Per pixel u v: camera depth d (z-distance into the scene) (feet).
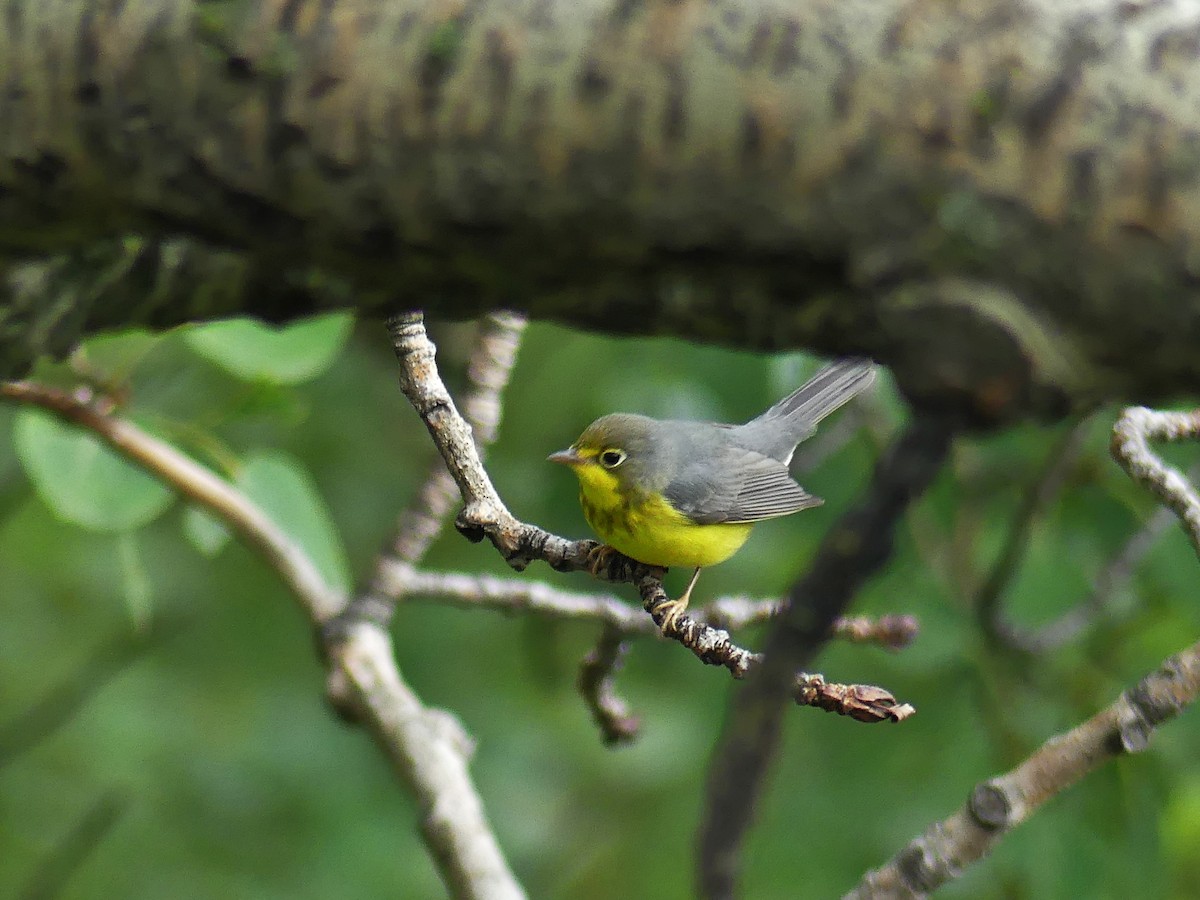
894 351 9.40
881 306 9.38
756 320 10.46
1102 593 33.12
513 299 11.14
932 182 9.19
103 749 44.83
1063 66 9.05
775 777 35.40
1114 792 31.86
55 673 45.60
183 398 35.70
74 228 11.52
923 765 34.32
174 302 12.42
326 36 10.21
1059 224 9.00
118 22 10.52
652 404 35.83
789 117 9.39
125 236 11.85
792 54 9.41
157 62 10.46
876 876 17.95
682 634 19.98
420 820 25.40
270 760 44.37
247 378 28.30
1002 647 33.63
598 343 37.29
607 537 30.81
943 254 9.20
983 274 9.18
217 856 43.39
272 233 10.92
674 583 38.06
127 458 27.73
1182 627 36.99
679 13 9.66
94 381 27.48
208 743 44.93
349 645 26.94
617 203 9.87
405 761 25.90
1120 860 31.71
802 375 33.40
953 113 9.13
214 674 46.19
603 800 43.57
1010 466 35.94
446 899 42.83
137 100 10.54
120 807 43.37
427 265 10.88
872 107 9.27
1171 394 9.40
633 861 41.78
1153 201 8.87
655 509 29.96
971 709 33.86
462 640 44.27
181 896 42.47
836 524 9.58
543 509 37.99
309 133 10.28
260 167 10.46
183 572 45.52
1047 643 33.04
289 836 43.86
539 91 9.83
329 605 27.86
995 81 9.09
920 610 33.01
